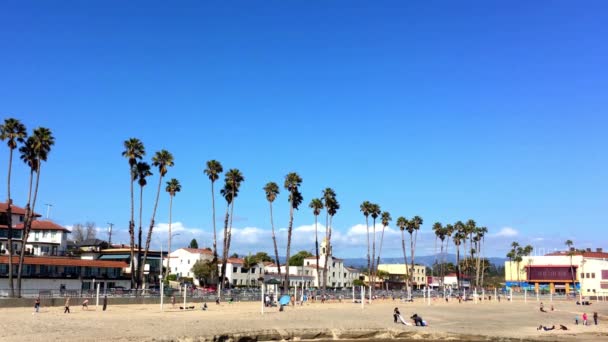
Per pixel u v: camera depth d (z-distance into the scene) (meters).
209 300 93.88
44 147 84.00
